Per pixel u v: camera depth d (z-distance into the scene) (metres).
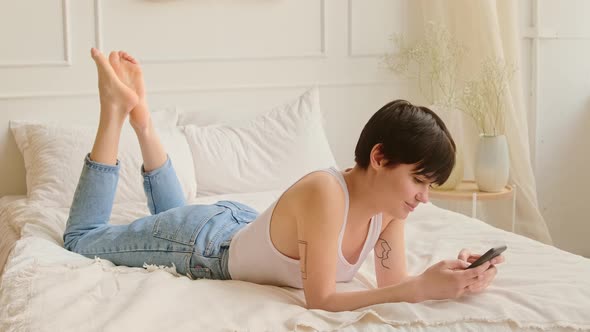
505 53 3.53
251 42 3.41
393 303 1.52
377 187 1.59
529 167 3.55
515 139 3.51
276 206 1.68
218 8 3.33
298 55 3.48
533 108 3.79
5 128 3.03
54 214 2.44
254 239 1.73
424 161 1.51
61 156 2.74
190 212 1.94
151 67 3.24
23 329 1.42
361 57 3.61
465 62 3.57
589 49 3.86
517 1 3.61
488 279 1.59
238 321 1.46
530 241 2.12
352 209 1.64
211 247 1.83
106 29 3.15
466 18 3.54
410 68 3.70
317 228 1.57
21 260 1.80
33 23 3.02
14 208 2.67
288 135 3.04
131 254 1.93
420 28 3.69
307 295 1.60
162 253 1.89
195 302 1.55
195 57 3.30
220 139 2.97
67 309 1.48
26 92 3.04
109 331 1.38
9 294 1.58
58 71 3.08
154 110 3.24
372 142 1.57
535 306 1.54
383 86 3.67
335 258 1.59
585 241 3.96
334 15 3.54
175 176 2.28
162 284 1.63
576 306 1.55
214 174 2.88
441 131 1.54
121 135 2.78
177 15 3.26
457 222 2.37
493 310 1.51
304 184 1.61
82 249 2.01
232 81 3.39
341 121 3.62
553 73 3.80
